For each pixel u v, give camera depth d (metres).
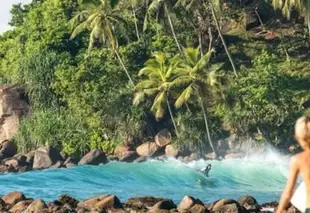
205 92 62.06
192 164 56.12
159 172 47.19
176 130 64.19
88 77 69.06
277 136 63.97
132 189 40.78
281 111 64.38
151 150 64.06
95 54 71.19
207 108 66.50
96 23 65.81
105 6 65.75
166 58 71.25
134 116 66.12
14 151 68.62
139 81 70.31
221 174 47.09
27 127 68.50
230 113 64.19
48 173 47.62
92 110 67.31
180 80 61.72
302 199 8.45
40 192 38.16
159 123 67.25
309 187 8.42
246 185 43.75
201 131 64.06
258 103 64.31
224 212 24.14
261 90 64.31
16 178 44.72
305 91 68.06
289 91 66.81
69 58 71.44
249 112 64.06
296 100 66.31
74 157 64.88
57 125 67.69
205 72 61.75
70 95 68.81
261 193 38.59
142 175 46.69
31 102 70.56
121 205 25.27
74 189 40.12
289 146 63.78
